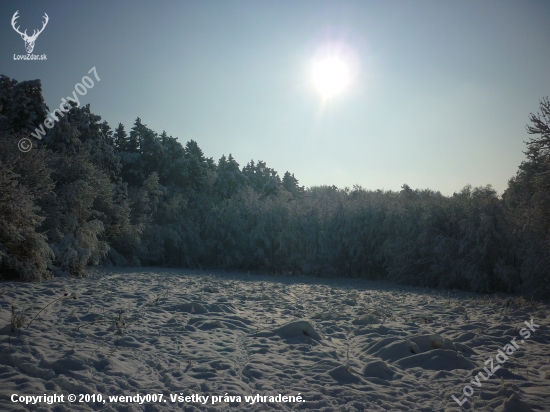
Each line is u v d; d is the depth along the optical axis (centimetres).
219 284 1833
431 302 1566
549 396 569
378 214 3325
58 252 1741
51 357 607
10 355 588
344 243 3394
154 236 3453
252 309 1205
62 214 2005
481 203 2617
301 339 842
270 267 3628
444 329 981
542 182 1847
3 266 1469
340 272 3447
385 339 811
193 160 4656
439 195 3259
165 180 4538
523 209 2239
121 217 2895
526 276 2141
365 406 525
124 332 802
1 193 1424
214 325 923
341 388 582
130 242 3094
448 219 2772
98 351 667
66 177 2220
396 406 530
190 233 3641
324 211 3609
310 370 657
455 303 1534
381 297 1720
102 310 992
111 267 2658
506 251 2450
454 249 2623
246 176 5306
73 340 716
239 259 3631
